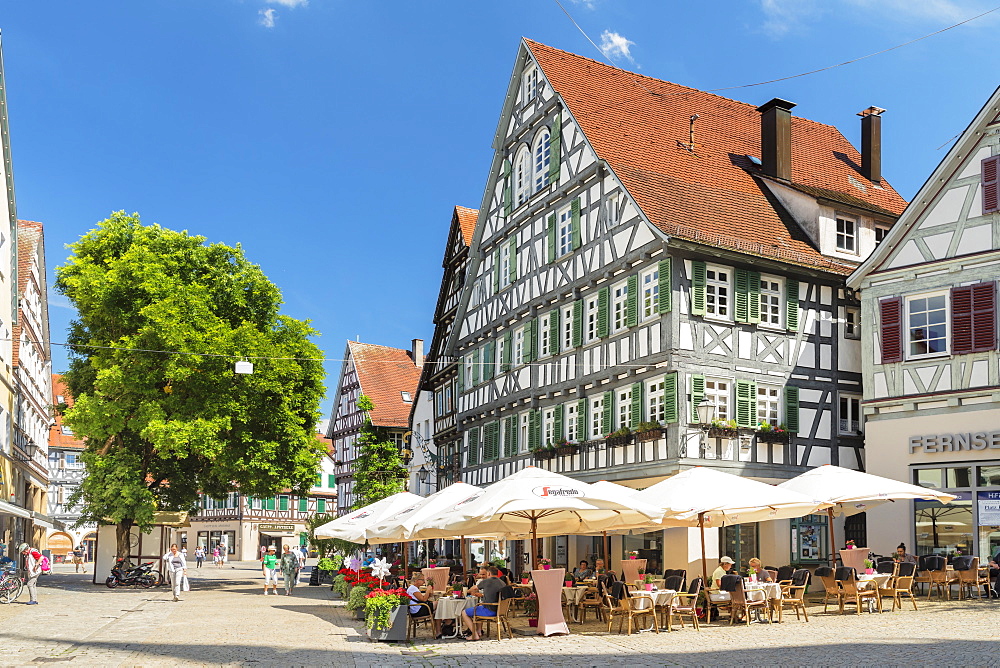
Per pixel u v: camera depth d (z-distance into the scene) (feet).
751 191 88.07
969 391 67.41
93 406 97.19
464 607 52.06
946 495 58.29
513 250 103.09
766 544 77.61
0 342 108.37
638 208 77.30
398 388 201.36
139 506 98.68
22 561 127.24
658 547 79.41
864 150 101.60
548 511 56.49
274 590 99.40
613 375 81.76
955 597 62.69
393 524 62.23
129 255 100.68
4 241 110.22
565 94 91.97
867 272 74.95
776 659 38.73
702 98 102.73
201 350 95.86
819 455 79.36
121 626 59.57
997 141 68.03
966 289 68.33
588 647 45.88
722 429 74.02
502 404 104.22
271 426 102.94
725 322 76.69
